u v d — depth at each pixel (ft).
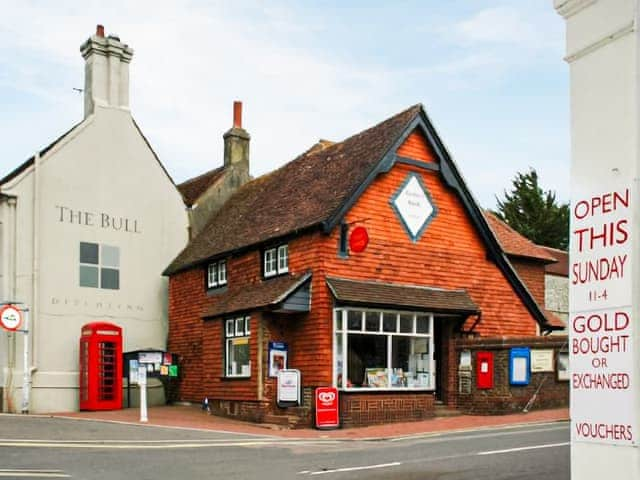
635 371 14.23
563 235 171.42
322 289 65.16
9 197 78.43
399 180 71.77
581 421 15.33
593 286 15.24
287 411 64.95
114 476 35.37
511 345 68.39
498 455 41.27
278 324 68.39
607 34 15.33
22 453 42.19
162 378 87.40
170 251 91.50
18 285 78.18
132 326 87.15
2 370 76.07
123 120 88.89
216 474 36.24
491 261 78.13
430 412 68.39
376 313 66.90
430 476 35.06
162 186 91.76
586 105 15.76
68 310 81.82
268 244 72.59
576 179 15.87
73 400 80.38
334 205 66.39
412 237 71.87
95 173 85.71
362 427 63.16
